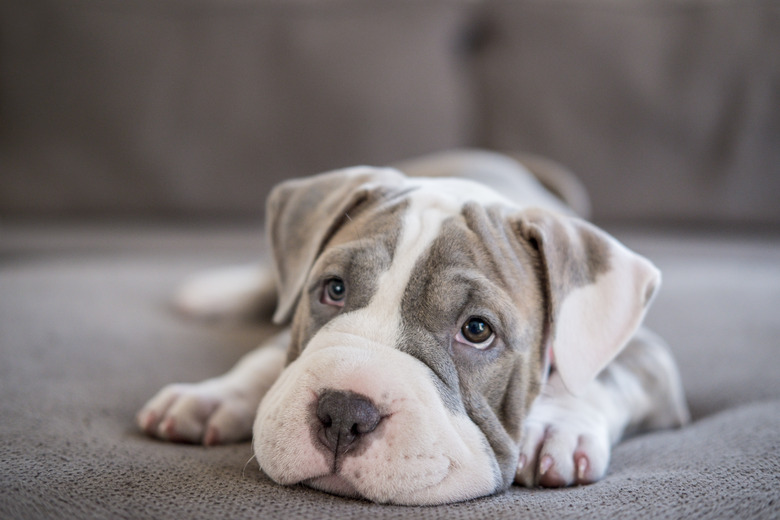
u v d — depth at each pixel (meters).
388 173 0.60
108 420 0.54
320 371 0.47
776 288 0.91
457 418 0.48
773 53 1.13
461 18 1.20
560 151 1.17
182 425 0.53
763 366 0.68
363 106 1.13
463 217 0.53
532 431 0.51
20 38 1.09
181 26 1.13
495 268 0.51
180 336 0.74
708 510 0.43
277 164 1.13
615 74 1.16
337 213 0.55
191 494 0.44
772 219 1.14
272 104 1.13
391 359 0.47
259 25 1.14
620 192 1.16
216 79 1.12
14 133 1.09
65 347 0.67
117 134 1.10
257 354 0.61
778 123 1.13
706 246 1.09
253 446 0.48
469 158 0.86
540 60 1.18
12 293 0.81
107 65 1.10
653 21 1.18
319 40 1.13
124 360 0.66
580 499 0.45
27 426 0.51
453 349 0.49
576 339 0.51
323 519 0.42
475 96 1.21
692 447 0.52
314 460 0.46
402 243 0.51
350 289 0.51
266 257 0.93
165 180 1.11
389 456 0.45
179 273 0.98
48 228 1.07
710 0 1.17
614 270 0.53
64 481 0.44
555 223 0.54
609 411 0.55
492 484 0.47
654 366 0.60
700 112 1.14
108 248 1.03
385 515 0.43
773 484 0.45
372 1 1.17
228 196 1.13
